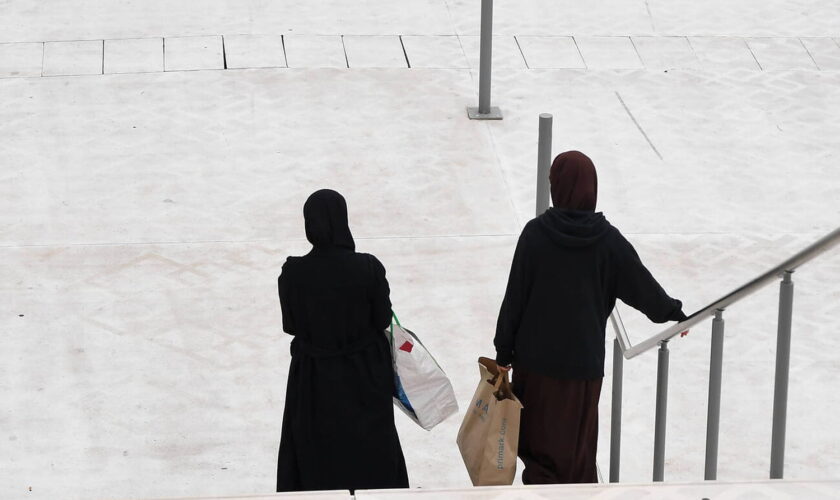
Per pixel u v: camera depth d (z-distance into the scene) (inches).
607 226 608.7
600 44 1678.2
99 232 1213.1
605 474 892.6
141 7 1742.1
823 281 1170.0
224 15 1724.9
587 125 1459.2
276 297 1117.1
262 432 932.0
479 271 1167.6
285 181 1318.9
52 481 864.9
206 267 1159.6
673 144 1423.5
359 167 1352.1
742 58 1648.6
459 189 1316.4
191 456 900.6
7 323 1059.9
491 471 627.5
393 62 1605.6
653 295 612.7
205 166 1343.5
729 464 908.0
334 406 632.4
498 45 1668.3
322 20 1721.2
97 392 971.9
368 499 518.6
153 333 1055.0
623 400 990.4
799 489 518.6
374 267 620.7
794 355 1051.3
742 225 1263.5
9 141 1381.6
